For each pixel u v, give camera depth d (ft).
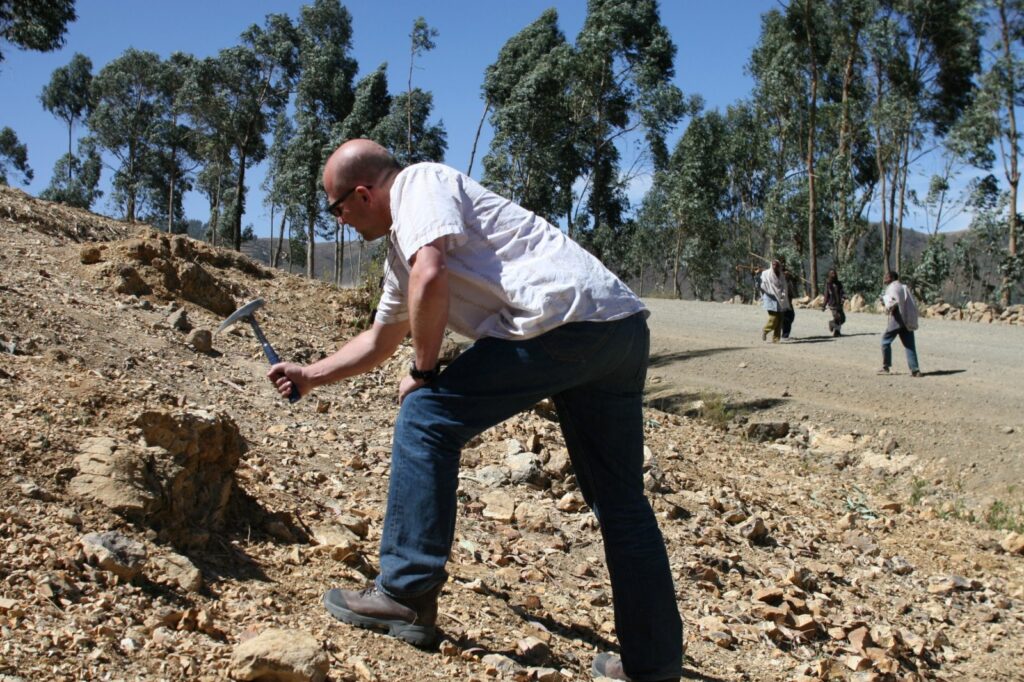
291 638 9.63
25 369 16.79
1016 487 36.60
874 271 142.51
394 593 11.13
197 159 229.25
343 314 34.32
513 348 10.32
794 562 20.75
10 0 99.40
